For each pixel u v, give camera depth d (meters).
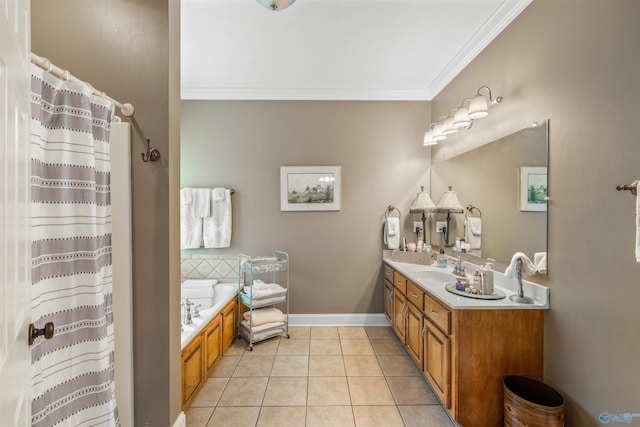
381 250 3.34
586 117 1.42
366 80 3.06
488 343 1.67
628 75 1.22
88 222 1.21
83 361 1.22
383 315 3.34
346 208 3.33
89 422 1.23
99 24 1.59
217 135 3.28
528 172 1.82
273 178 3.31
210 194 3.22
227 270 3.29
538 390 1.63
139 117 1.58
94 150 1.29
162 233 1.59
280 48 2.46
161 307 1.60
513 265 1.76
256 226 3.31
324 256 3.33
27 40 0.68
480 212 2.34
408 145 3.34
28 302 0.69
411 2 1.92
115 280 1.56
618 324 1.27
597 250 1.37
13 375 0.58
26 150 0.68
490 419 1.67
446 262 2.87
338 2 1.92
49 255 1.13
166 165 1.59
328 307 3.34
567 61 1.54
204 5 1.94
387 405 1.99
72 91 1.17
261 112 3.29
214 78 3.00
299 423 1.82
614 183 1.29
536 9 1.76
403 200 3.35
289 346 2.84
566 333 1.55
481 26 2.16
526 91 1.86
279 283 3.33
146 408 1.59
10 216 0.57
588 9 1.41
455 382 1.68
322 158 3.31
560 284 1.59
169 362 1.59
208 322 2.29
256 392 2.13
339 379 2.29
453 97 2.84
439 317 1.87
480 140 2.38
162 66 1.58
